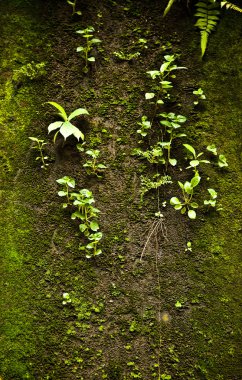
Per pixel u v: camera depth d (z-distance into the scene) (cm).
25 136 98
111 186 98
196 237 95
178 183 98
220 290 93
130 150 100
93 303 91
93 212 94
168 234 95
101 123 101
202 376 88
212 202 95
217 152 100
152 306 92
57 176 97
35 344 88
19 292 91
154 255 94
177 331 90
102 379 87
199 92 100
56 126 94
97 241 91
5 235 93
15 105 99
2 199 95
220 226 96
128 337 90
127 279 93
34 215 95
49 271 92
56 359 88
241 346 90
